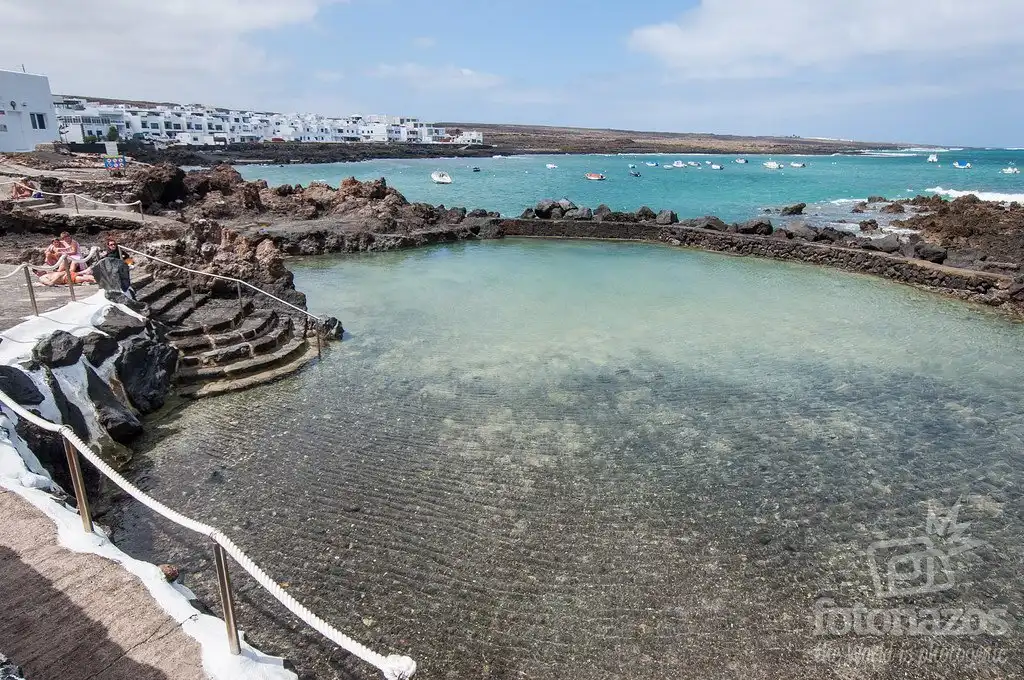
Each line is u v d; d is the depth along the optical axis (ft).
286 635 21.80
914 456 35.55
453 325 59.21
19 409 21.21
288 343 50.62
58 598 17.97
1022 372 49.01
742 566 26.14
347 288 74.69
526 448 35.65
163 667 16.02
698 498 30.99
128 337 40.22
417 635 22.12
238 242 67.10
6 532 20.44
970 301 72.84
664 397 43.09
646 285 78.95
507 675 20.61
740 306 68.74
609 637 22.27
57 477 28.30
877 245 94.22
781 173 414.41
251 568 15.42
